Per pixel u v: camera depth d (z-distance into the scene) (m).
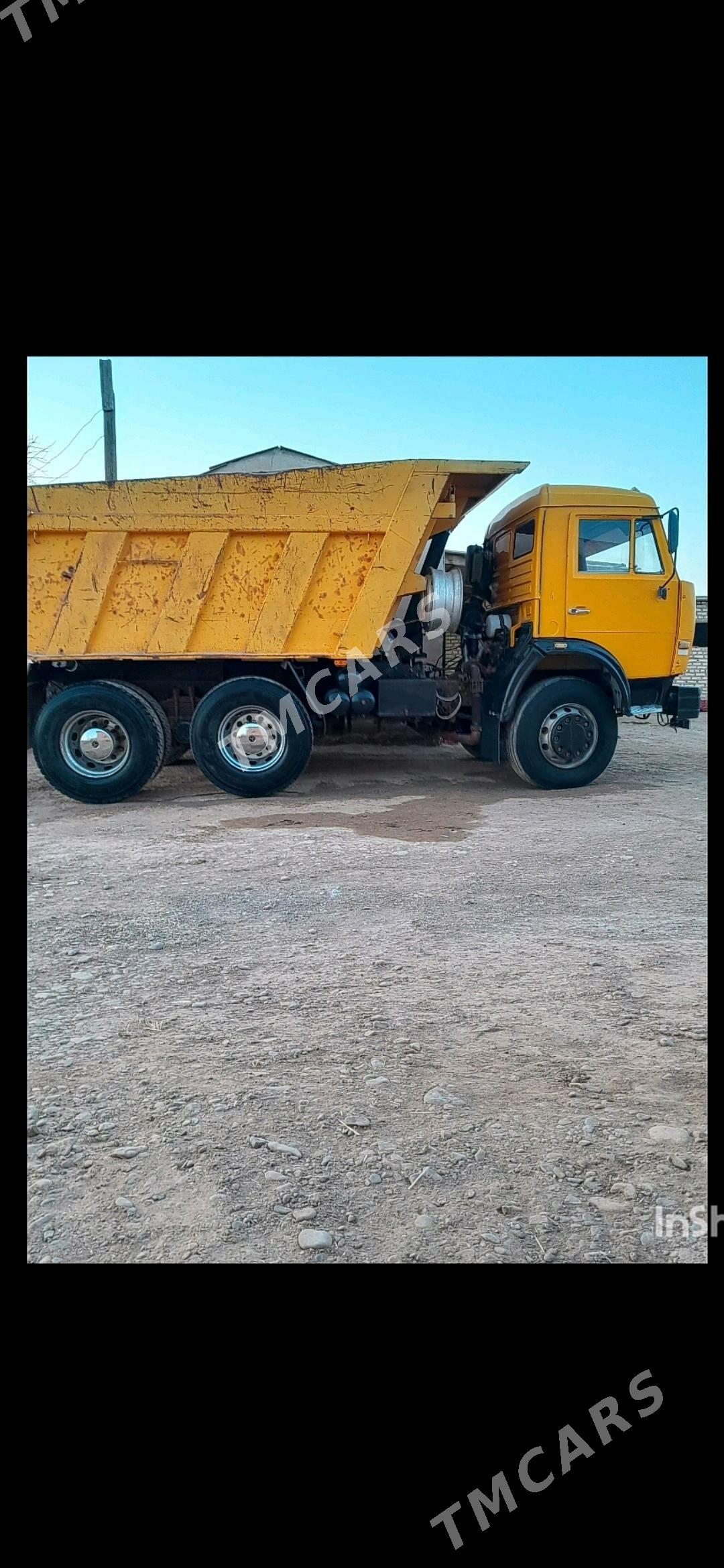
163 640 7.77
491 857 5.66
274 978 3.60
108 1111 2.57
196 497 7.56
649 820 6.88
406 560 7.68
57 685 8.33
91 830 6.74
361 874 5.26
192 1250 2.01
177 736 8.38
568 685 8.12
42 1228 2.08
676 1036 3.06
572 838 6.20
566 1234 2.06
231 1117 2.54
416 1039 3.03
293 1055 2.91
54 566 7.70
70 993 3.45
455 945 3.98
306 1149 2.38
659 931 4.18
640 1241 2.04
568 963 3.75
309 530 7.62
